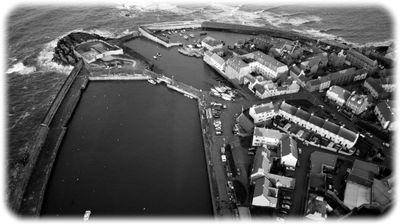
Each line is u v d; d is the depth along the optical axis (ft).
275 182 635.66
